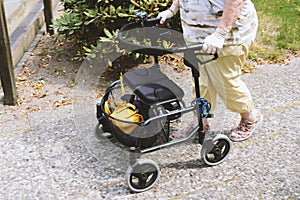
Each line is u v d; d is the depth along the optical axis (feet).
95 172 8.90
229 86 8.84
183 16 8.62
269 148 9.62
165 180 8.62
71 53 14.92
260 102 11.60
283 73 13.34
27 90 12.57
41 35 16.58
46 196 8.29
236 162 9.16
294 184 8.52
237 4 7.65
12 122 10.83
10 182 8.65
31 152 9.60
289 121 10.68
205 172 8.85
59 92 12.46
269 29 16.67
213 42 7.77
